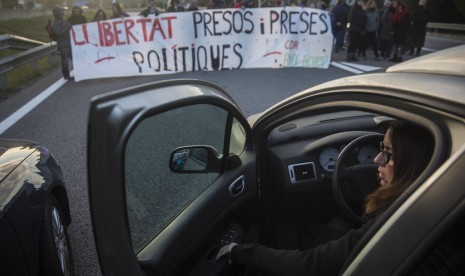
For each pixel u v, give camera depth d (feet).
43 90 26.32
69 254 8.00
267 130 6.62
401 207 2.85
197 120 17.44
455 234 2.57
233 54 31.71
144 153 13.66
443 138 2.96
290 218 7.92
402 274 2.67
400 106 3.72
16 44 30.35
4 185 6.16
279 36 31.45
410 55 38.93
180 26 30.35
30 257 6.20
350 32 34.55
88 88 26.55
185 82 4.45
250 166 6.77
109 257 3.95
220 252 5.59
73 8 32.14
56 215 7.54
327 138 7.64
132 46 29.94
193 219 5.77
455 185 2.56
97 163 3.35
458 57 4.17
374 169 6.78
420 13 37.06
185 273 5.57
